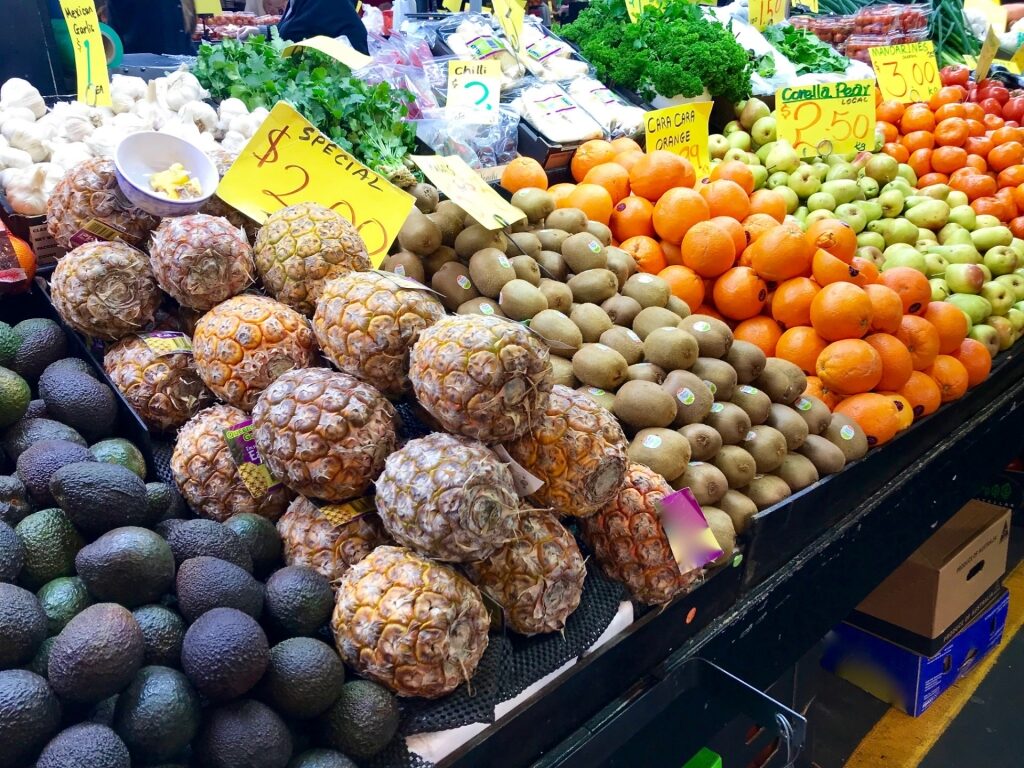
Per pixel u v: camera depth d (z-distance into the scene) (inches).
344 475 55.1
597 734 61.8
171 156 75.2
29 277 78.0
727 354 85.9
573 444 57.5
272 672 46.3
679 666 69.3
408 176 102.7
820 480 84.7
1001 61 223.8
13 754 39.6
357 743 47.4
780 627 82.9
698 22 150.1
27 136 90.4
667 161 108.4
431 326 57.0
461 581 51.9
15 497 54.2
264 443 56.2
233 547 52.7
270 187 78.6
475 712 51.8
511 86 140.6
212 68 113.3
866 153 144.0
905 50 170.9
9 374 61.9
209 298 66.1
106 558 46.7
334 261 68.0
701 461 76.6
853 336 94.6
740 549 75.4
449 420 52.8
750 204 111.1
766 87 162.2
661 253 103.7
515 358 51.4
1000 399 121.2
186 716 43.2
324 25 145.6
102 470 51.9
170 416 66.9
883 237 129.9
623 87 152.5
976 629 125.3
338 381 56.9
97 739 40.2
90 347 72.3
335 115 109.8
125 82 106.3
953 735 116.9
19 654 43.8
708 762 80.9
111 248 68.2
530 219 98.6
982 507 129.0
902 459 100.0
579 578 58.6
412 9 200.4
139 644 43.6
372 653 49.3
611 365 77.1
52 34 114.3
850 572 92.5
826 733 116.7
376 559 52.5
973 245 128.8
